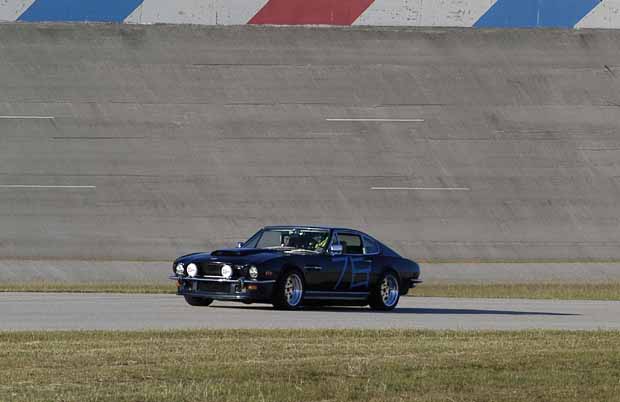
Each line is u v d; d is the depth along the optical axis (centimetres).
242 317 4894
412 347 3756
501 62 10775
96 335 3900
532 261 9919
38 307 5372
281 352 3547
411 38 10769
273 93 10331
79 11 10519
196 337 3909
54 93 10131
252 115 10231
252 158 10056
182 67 10369
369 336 4081
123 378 2981
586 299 7288
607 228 10256
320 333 4116
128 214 9688
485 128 10500
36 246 9356
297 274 5372
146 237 9562
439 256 9800
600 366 3441
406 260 5844
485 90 10644
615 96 10800
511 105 10625
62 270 8694
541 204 10281
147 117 10119
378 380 3061
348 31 10694
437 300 6844
